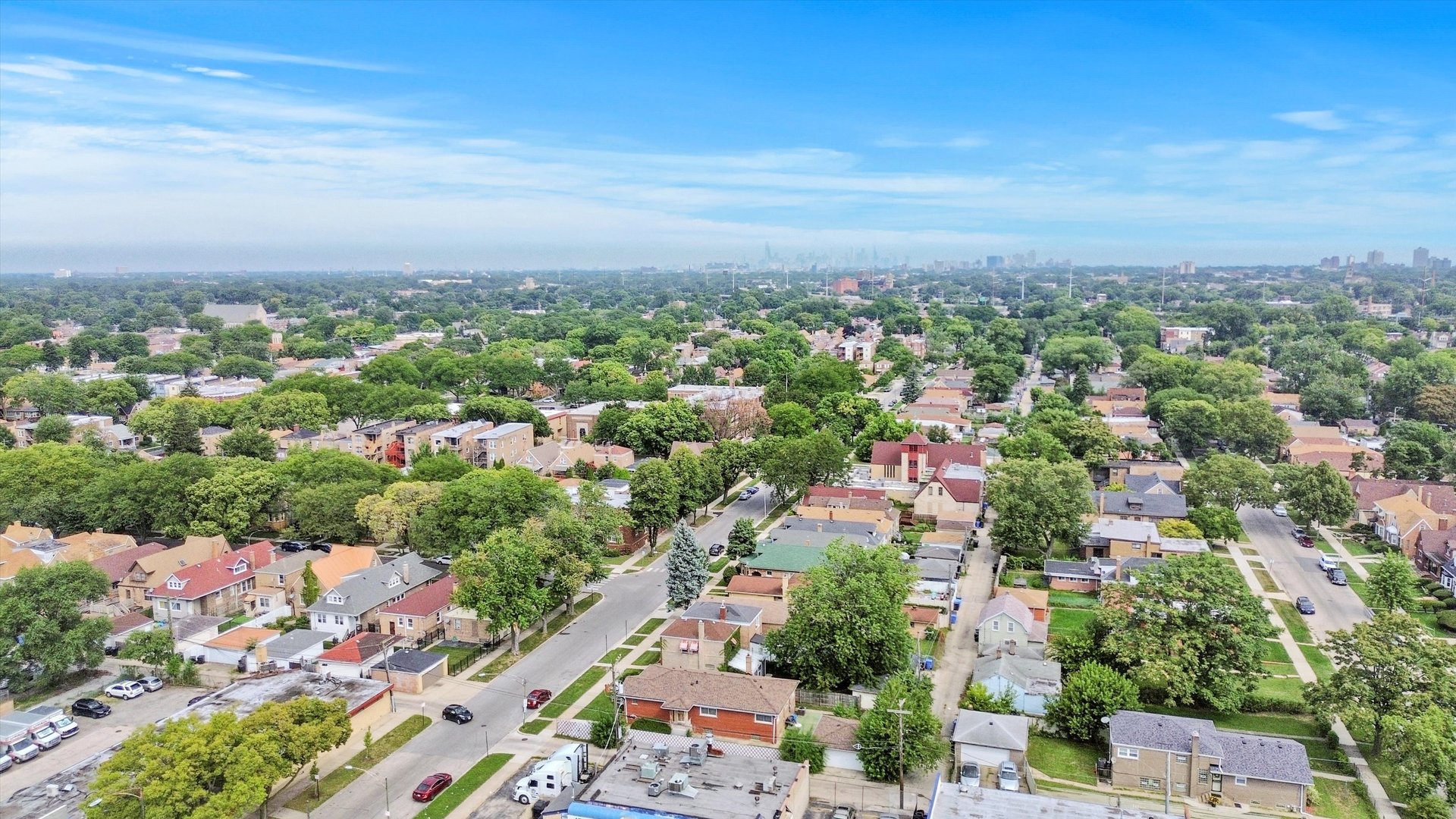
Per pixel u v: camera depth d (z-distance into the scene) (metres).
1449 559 127.06
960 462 172.88
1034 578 130.88
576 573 114.38
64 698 95.94
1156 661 87.75
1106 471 183.88
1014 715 85.50
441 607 112.50
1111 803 75.00
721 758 74.31
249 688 91.25
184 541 142.25
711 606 104.25
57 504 144.88
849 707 90.88
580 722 88.69
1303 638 110.12
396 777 79.50
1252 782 75.31
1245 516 163.75
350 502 142.00
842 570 98.56
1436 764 72.12
